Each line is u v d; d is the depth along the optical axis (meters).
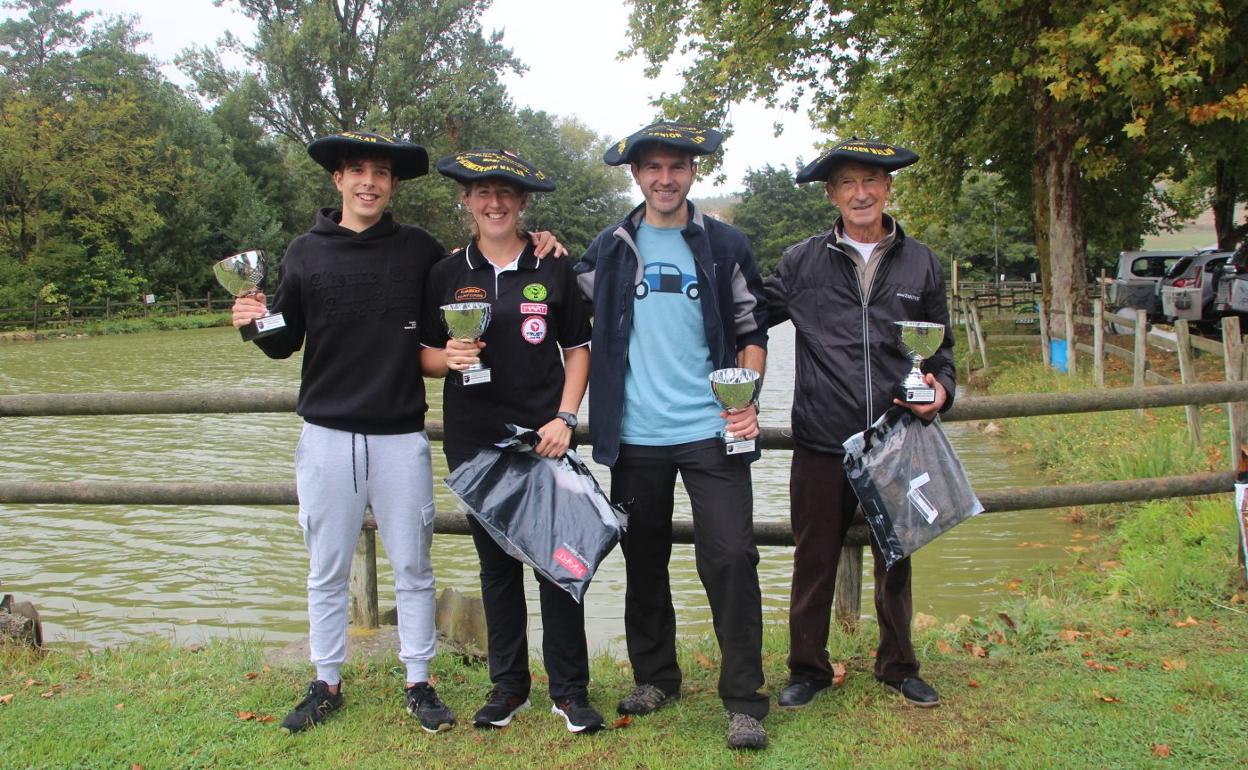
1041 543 6.86
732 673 3.17
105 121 40.28
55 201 41.69
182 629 5.52
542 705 3.49
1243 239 20.31
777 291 3.49
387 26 46.53
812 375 3.36
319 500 3.28
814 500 3.39
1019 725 3.23
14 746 3.16
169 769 3.03
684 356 3.24
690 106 15.10
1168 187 27.06
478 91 46.78
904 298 3.29
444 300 3.29
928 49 15.70
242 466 10.20
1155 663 3.69
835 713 3.37
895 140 18.38
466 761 3.08
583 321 3.36
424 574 3.40
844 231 3.38
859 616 4.18
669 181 3.14
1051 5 12.12
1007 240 46.44
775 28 14.52
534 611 5.75
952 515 3.25
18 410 4.37
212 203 46.50
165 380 19.00
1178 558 4.89
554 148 70.88
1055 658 3.78
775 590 6.10
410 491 3.34
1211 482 4.61
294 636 5.37
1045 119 15.21
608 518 3.09
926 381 3.23
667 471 3.27
